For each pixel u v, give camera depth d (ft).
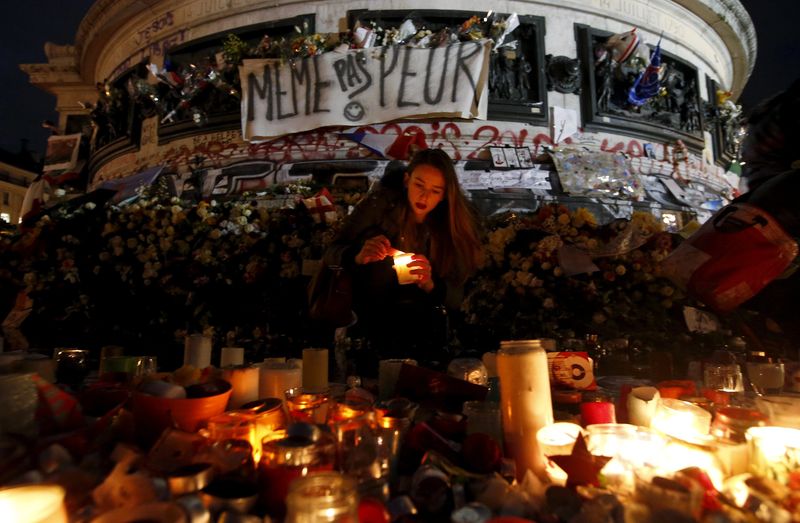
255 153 26.18
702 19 33.88
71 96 45.85
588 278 12.32
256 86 26.30
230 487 3.66
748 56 40.68
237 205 14.94
